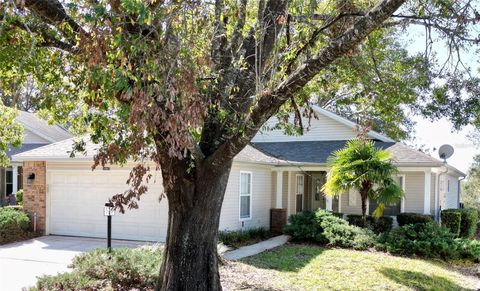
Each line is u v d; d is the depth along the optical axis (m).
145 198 14.13
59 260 11.15
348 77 9.74
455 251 12.77
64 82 7.08
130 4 4.16
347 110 25.17
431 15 6.44
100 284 7.93
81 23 5.48
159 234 13.94
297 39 6.75
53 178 15.31
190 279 6.61
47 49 6.94
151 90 4.31
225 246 12.65
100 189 14.72
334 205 18.33
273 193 18.05
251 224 16.22
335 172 13.70
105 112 5.87
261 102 5.54
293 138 19.58
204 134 6.61
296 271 10.21
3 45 6.20
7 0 4.88
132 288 7.99
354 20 6.68
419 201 16.12
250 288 8.42
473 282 10.50
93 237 14.73
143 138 5.16
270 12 6.78
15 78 7.04
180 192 6.58
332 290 8.66
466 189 31.44
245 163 15.23
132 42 4.55
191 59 4.85
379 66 11.35
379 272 10.38
